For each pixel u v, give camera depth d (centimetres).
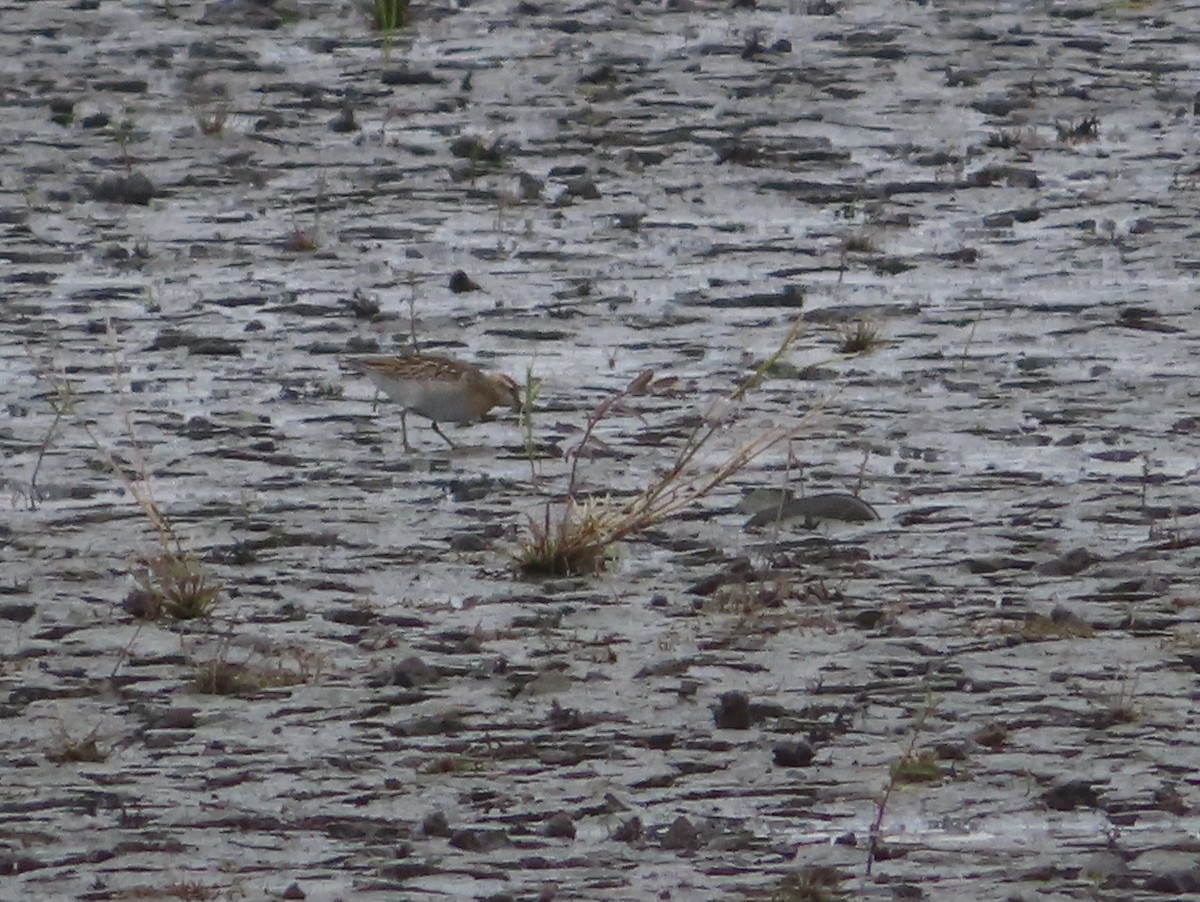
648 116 5850
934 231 4859
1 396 3775
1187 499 3247
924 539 3098
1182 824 2262
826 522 3177
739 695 2509
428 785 2361
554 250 4700
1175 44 6694
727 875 2144
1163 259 4622
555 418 3666
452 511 3234
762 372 3531
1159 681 2612
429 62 6456
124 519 3203
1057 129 5709
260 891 2109
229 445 3528
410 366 3562
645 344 4069
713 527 3173
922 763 2377
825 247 4725
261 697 2592
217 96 6088
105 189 5119
